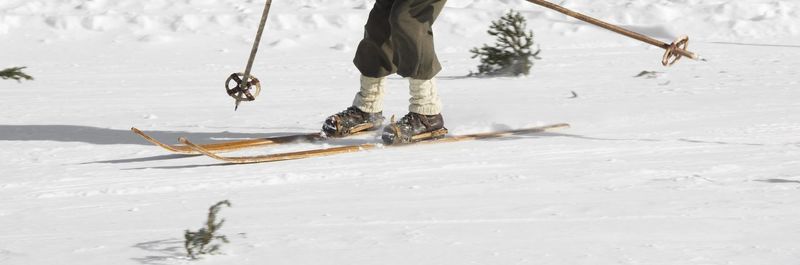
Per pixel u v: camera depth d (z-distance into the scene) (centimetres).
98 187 1012
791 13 5447
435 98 1478
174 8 5659
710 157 1170
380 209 814
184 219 783
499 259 598
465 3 5803
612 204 818
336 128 1533
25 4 5588
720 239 654
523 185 958
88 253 634
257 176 1087
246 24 5228
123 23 5181
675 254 605
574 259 595
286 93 2598
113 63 4009
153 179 1079
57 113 2019
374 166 1167
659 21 5431
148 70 3666
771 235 664
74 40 4909
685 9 5600
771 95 2189
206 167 1200
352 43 4800
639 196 866
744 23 5250
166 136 1614
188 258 611
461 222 738
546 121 1727
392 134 1423
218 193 954
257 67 3766
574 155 1234
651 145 1330
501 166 1134
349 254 618
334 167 1170
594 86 2655
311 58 4228
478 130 1614
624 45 4747
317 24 5259
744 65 3322
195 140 1574
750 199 834
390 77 3183
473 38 5034
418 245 645
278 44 4769
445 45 4828
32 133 1636
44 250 648
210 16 5303
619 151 1272
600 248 627
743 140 1364
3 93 2594
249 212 815
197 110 2097
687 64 3453
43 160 1313
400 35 1451
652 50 4388
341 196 912
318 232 701
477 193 909
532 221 739
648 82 2748
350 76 3306
